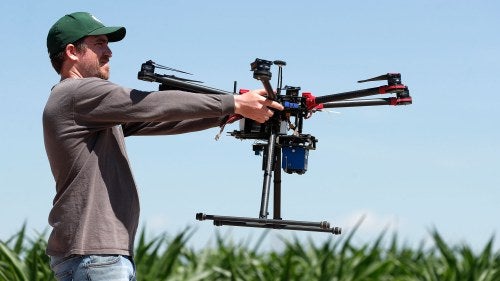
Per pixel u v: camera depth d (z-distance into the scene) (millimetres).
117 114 3574
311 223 3738
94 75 3805
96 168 3639
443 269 9055
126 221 3658
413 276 8797
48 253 3723
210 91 3848
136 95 3582
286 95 3920
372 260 8422
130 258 3699
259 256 9281
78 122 3625
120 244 3607
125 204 3674
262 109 3672
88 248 3561
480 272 8359
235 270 8383
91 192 3607
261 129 3957
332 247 8445
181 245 7844
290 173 3971
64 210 3617
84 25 3766
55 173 3699
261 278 8562
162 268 7738
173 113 3568
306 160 3977
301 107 3926
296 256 9000
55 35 3803
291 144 3945
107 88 3598
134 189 3736
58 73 3873
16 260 7113
